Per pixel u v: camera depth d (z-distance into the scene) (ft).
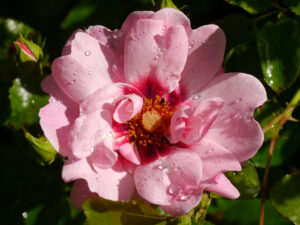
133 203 0.35
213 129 0.36
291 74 0.42
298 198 0.40
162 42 0.37
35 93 0.42
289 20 0.42
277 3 0.44
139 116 0.40
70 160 0.34
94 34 0.38
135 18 0.37
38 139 0.36
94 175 0.34
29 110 0.42
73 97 0.36
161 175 0.35
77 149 0.33
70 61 0.35
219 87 0.37
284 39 0.42
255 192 0.39
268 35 0.42
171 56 0.37
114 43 0.38
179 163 0.35
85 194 0.36
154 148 0.39
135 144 0.40
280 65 0.42
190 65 0.38
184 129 0.36
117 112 0.37
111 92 0.36
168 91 0.39
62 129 0.35
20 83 0.41
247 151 0.35
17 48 0.41
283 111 0.43
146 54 0.37
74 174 0.33
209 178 0.34
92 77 0.36
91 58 0.36
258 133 0.35
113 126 0.38
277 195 0.40
